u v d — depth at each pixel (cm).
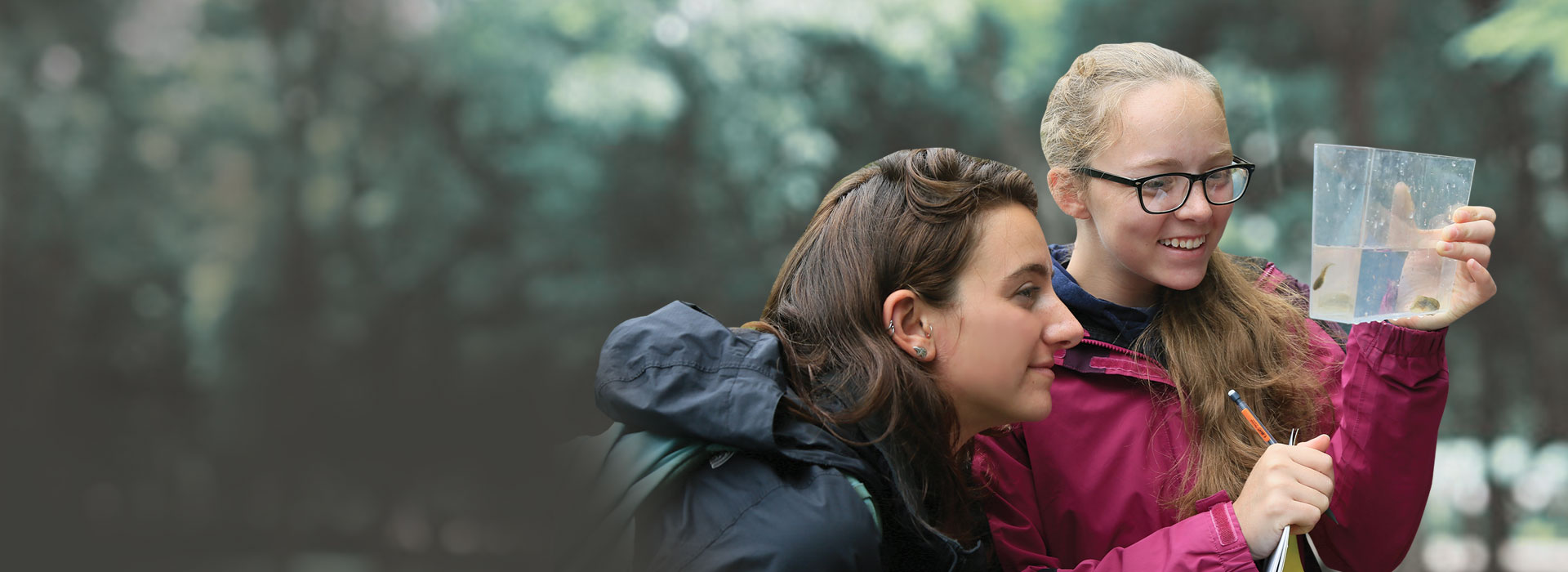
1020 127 1376
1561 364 1107
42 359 1769
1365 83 1116
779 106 1468
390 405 1639
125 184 1809
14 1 1753
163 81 1828
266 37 1802
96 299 1791
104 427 1764
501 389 1606
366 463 1662
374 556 1580
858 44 1415
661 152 1523
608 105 1442
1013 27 1305
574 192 1534
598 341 1563
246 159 1802
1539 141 1123
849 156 1502
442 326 1620
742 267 1573
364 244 1670
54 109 1802
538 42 1531
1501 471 1056
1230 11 1183
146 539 1650
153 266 1808
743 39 1473
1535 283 1130
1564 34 834
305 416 1688
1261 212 1156
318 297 1700
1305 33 1157
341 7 1758
